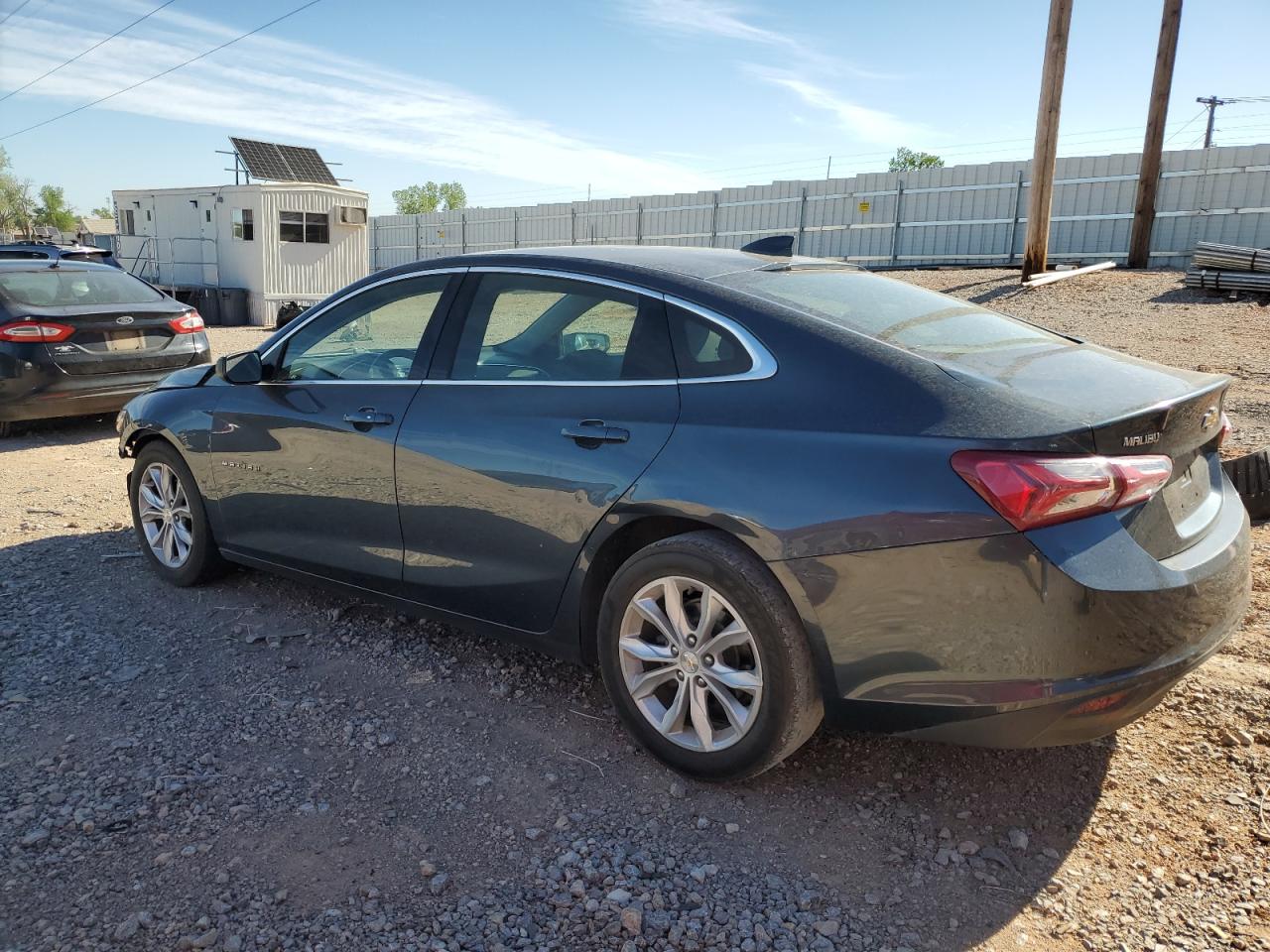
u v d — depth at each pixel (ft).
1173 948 7.36
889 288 11.33
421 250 122.42
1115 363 9.75
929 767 9.86
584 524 9.81
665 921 7.68
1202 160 63.52
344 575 12.50
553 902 7.88
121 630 13.23
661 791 9.48
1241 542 9.07
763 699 8.84
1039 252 54.49
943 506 7.88
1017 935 7.54
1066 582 7.59
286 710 11.00
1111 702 7.88
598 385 10.06
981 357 9.18
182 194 78.18
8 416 24.94
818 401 8.74
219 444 13.61
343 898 7.88
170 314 27.53
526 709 11.09
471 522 10.81
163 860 8.30
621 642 9.77
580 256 11.00
